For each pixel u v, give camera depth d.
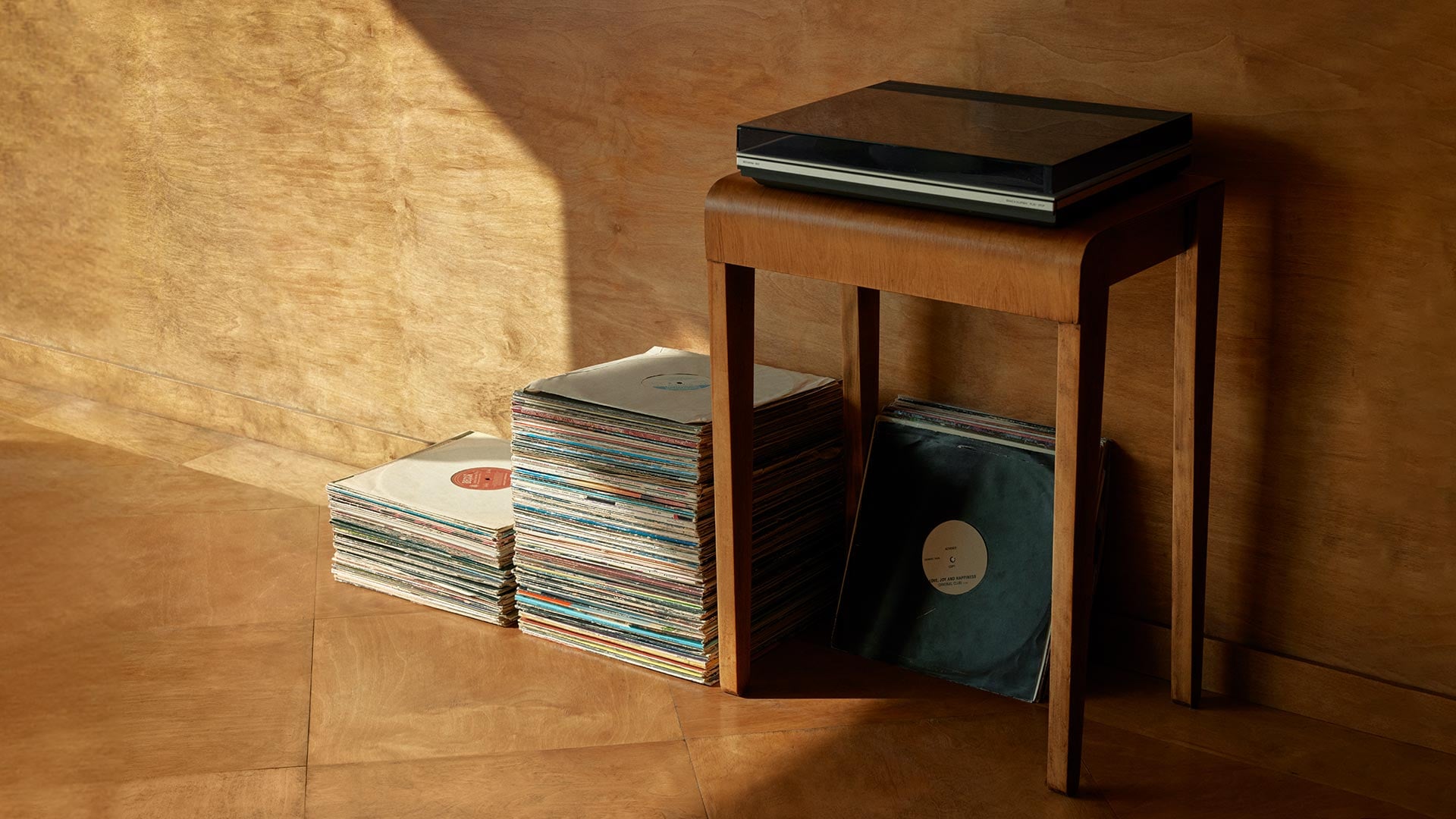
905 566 2.04
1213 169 1.81
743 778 1.76
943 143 1.57
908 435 2.05
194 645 2.11
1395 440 1.76
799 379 2.10
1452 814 1.67
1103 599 2.05
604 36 2.27
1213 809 1.68
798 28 2.09
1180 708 1.92
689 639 1.99
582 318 2.46
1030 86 1.92
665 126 2.26
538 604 2.13
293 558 2.42
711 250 1.75
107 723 1.90
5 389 3.22
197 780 1.76
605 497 2.01
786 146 1.66
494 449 2.51
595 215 2.38
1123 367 1.95
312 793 1.74
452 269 2.58
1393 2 1.64
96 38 2.84
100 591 2.28
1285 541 1.88
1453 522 1.75
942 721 1.88
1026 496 1.95
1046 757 1.80
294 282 2.78
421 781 1.76
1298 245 1.77
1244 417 1.87
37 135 3.01
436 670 2.04
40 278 3.14
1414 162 1.67
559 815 1.69
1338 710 1.87
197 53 2.72
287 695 1.97
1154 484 1.96
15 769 1.79
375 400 2.77
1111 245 1.51
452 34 2.42
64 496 2.66
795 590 2.11
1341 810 1.68
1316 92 1.71
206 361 2.97
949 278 1.57
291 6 2.57
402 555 2.26
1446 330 1.70
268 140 2.70
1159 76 1.82
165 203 2.89
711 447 1.91
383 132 2.56
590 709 1.93
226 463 2.84
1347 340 1.76
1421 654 1.81
